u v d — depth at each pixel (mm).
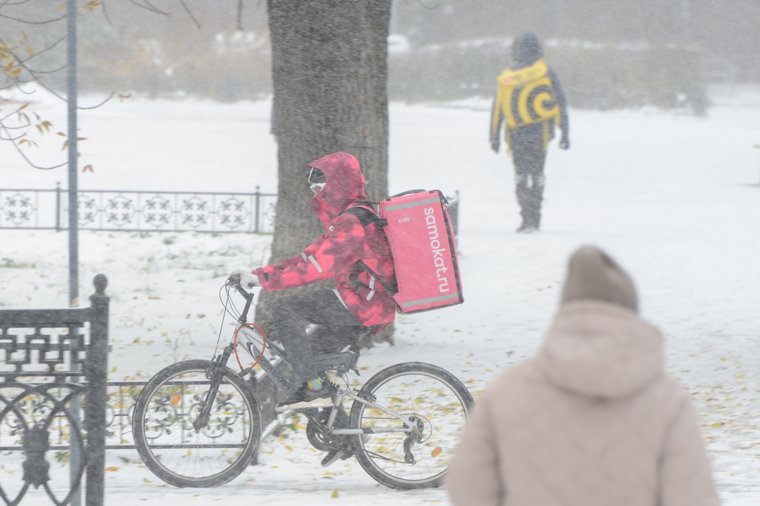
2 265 47375
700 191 77875
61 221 61344
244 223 60812
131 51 176875
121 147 100875
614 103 169375
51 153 94625
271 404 20578
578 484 7391
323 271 16750
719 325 35156
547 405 7516
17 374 14453
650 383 7371
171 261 49500
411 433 17797
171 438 19594
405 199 17188
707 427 22594
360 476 19297
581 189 78312
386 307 17281
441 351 31094
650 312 37344
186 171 83562
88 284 43000
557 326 7422
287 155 29375
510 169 90250
